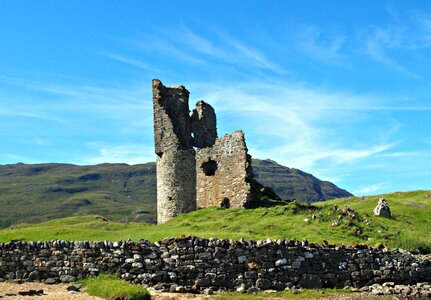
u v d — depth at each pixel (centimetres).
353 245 3175
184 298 2517
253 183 5325
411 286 3080
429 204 5538
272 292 2808
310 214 4331
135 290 2436
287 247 3000
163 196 5572
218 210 5053
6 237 3812
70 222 5991
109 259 2842
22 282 2784
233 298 2606
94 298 2348
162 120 5653
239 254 2916
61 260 2848
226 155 5400
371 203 5731
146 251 2864
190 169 5591
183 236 2966
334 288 2998
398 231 3953
